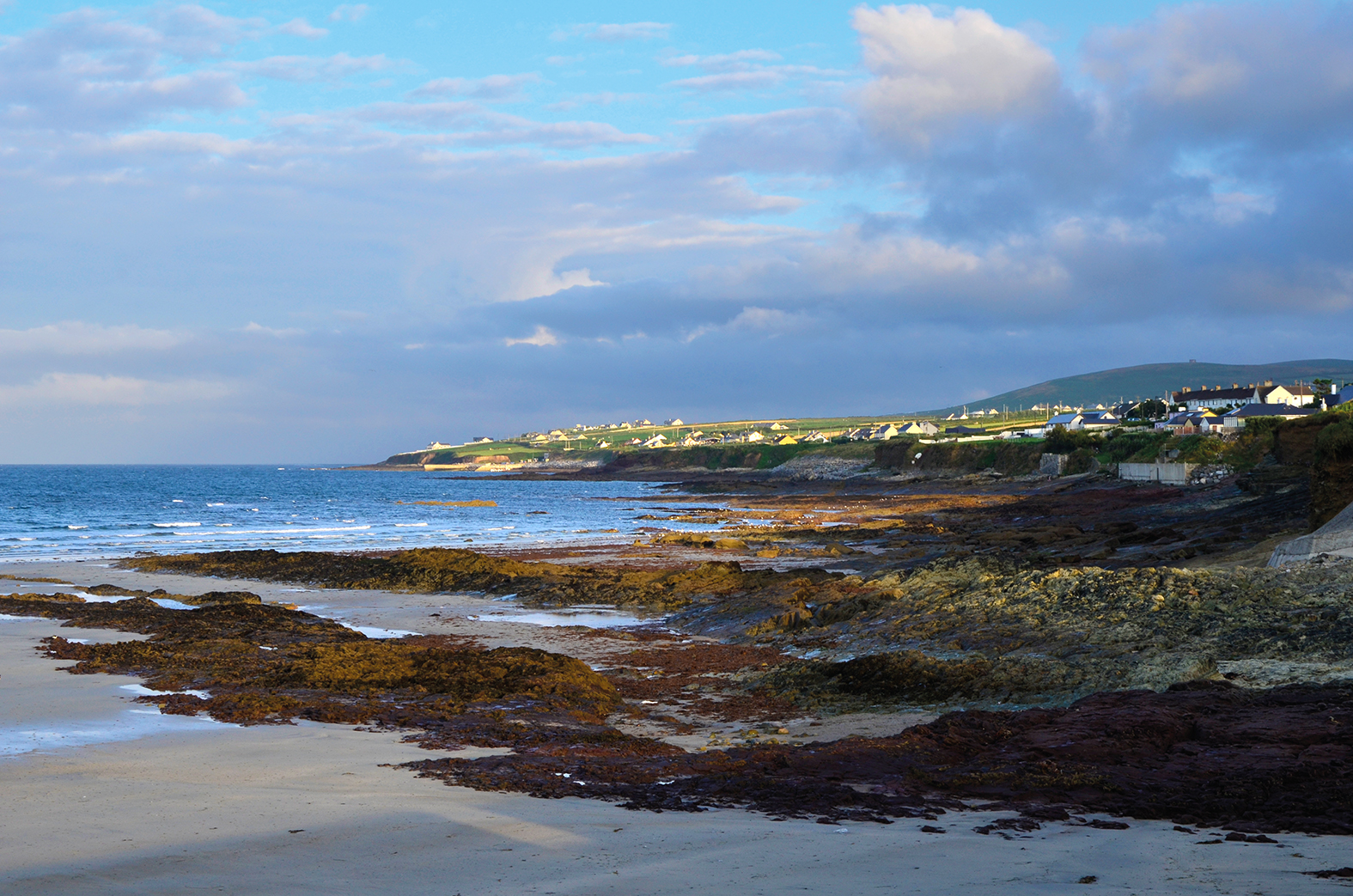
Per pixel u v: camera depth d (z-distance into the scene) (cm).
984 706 1638
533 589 3397
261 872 713
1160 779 1020
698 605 3006
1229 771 1026
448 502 11438
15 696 1673
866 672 1850
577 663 1986
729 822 884
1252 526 3647
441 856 761
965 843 799
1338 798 909
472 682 1800
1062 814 909
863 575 3556
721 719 1664
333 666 1894
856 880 680
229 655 2088
